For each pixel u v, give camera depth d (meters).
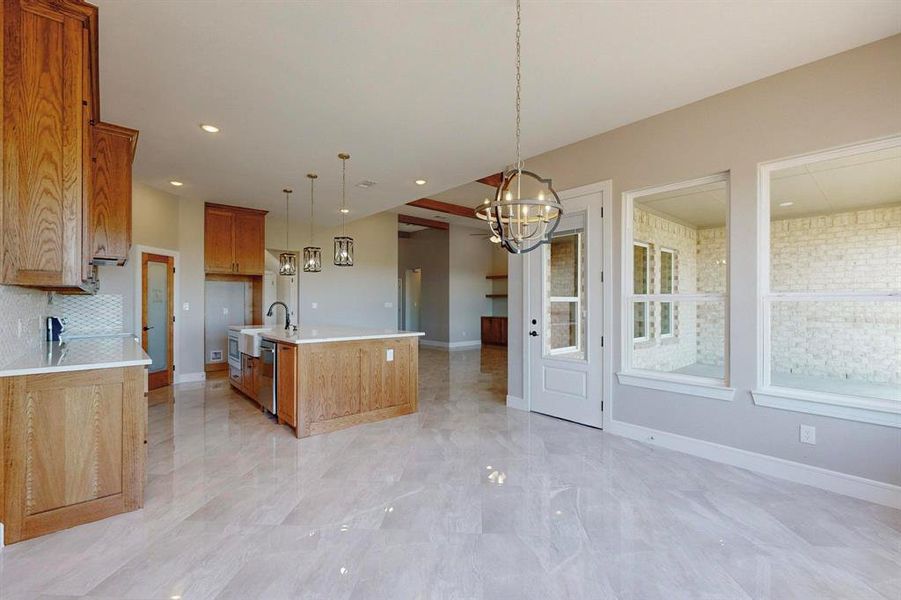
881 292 2.62
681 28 2.33
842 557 1.98
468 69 2.73
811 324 2.91
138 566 1.90
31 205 2.10
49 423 2.16
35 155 2.11
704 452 3.23
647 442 3.58
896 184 2.65
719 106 3.14
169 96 3.05
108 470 2.32
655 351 3.67
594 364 3.99
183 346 6.09
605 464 3.11
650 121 3.55
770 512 2.40
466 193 7.89
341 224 8.20
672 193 3.60
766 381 2.98
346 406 4.01
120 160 3.50
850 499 2.55
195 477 2.86
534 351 4.55
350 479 2.84
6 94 2.05
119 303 4.89
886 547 2.06
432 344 11.45
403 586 1.78
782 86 2.85
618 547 2.06
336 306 8.58
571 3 2.12
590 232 4.01
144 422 2.46
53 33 2.14
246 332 4.90
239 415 4.41
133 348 3.16
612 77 2.85
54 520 2.16
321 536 2.15
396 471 2.97
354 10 2.17
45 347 3.21
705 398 3.23
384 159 4.37
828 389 2.83
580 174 4.10
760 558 1.97
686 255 3.53
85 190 2.24
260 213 6.88
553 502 2.52
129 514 2.36
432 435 3.78
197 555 1.98
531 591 1.75
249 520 2.30
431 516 2.35
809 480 2.74
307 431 3.73
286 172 4.81
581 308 4.13
